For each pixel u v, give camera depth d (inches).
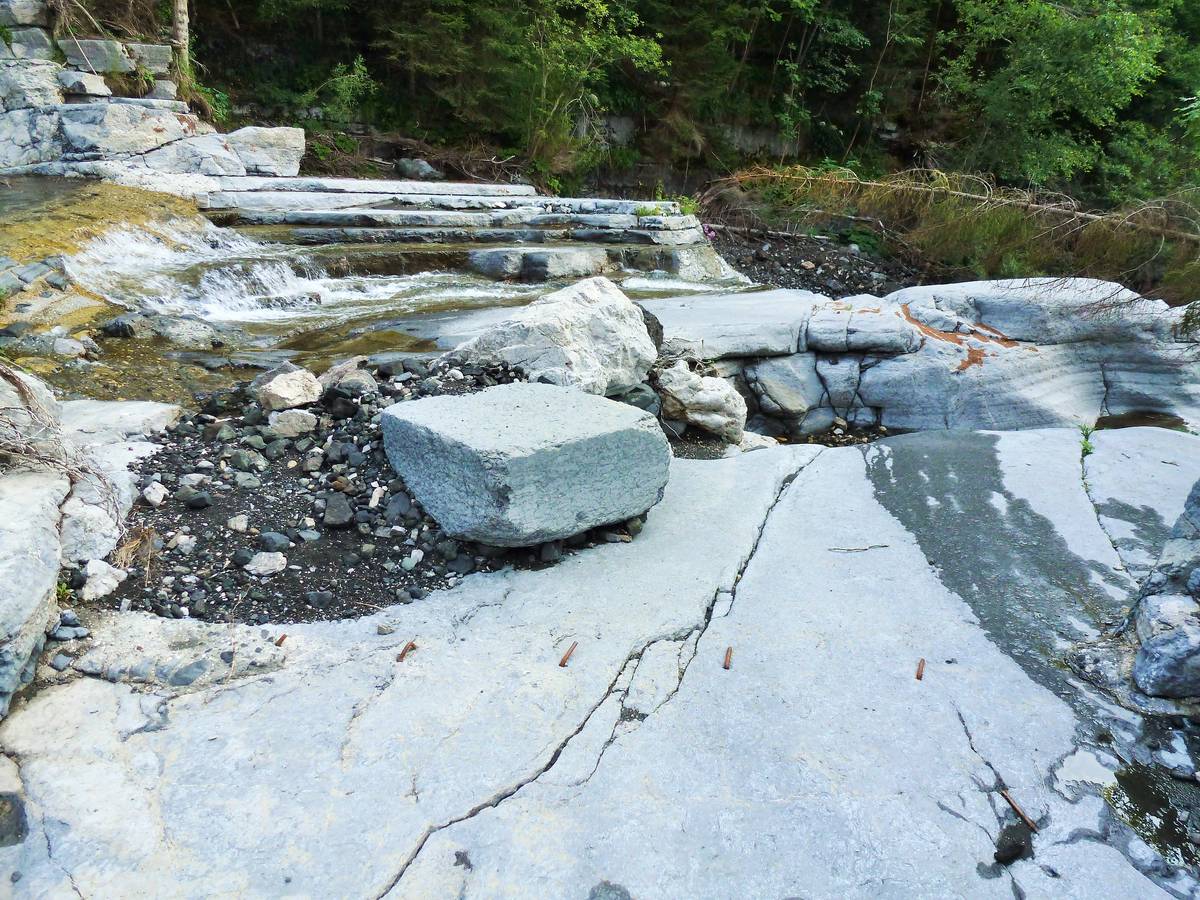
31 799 83.7
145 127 415.2
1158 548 136.3
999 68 763.4
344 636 113.3
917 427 312.0
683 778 89.3
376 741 93.0
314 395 175.8
